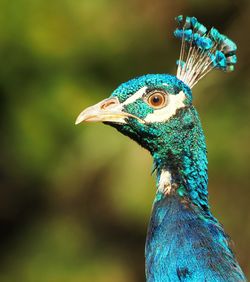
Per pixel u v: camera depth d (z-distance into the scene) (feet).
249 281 42.09
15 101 45.29
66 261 48.01
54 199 48.91
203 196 22.97
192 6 44.19
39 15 44.11
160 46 44.91
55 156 45.21
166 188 22.84
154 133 23.06
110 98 23.38
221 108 42.19
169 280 21.09
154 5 44.42
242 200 42.42
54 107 44.86
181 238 21.47
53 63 44.86
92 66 45.14
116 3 44.62
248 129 41.98
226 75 42.32
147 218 42.78
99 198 46.11
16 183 50.11
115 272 47.60
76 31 44.50
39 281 47.73
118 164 42.65
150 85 23.09
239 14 43.73
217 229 21.79
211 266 20.84
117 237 48.11
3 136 45.96
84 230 48.37
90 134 43.60
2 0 43.73
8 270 49.57
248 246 42.32
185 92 23.16
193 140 23.06
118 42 44.75
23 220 51.13
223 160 41.73
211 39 24.20
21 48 44.27
